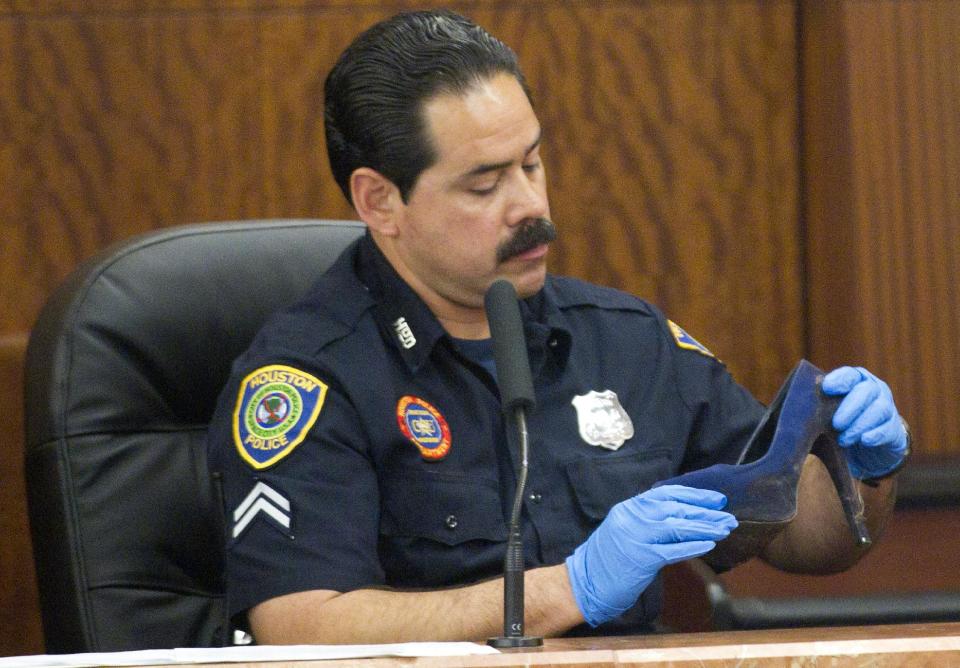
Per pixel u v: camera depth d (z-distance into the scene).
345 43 9.84
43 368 6.27
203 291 6.50
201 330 6.46
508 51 6.03
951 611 7.06
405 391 6.13
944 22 10.05
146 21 9.71
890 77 10.05
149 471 6.29
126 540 6.18
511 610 4.46
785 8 10.14
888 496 6.15
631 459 6.30
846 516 5.41
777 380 10.25
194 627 6.25
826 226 10.12
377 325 6.22
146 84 9.72
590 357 6.50
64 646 6.14
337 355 6.10
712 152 10.15
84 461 6.17
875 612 7.00
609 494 6.19
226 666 3.99
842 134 10.04
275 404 5.95
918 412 10.13
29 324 9.66
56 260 9.68
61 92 9.67
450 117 5.85
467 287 6.07
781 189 10.20
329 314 6.24
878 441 5.40
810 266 10.22
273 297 6.62
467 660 3.75
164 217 9.75
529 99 6.05
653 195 10.12
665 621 7.42
